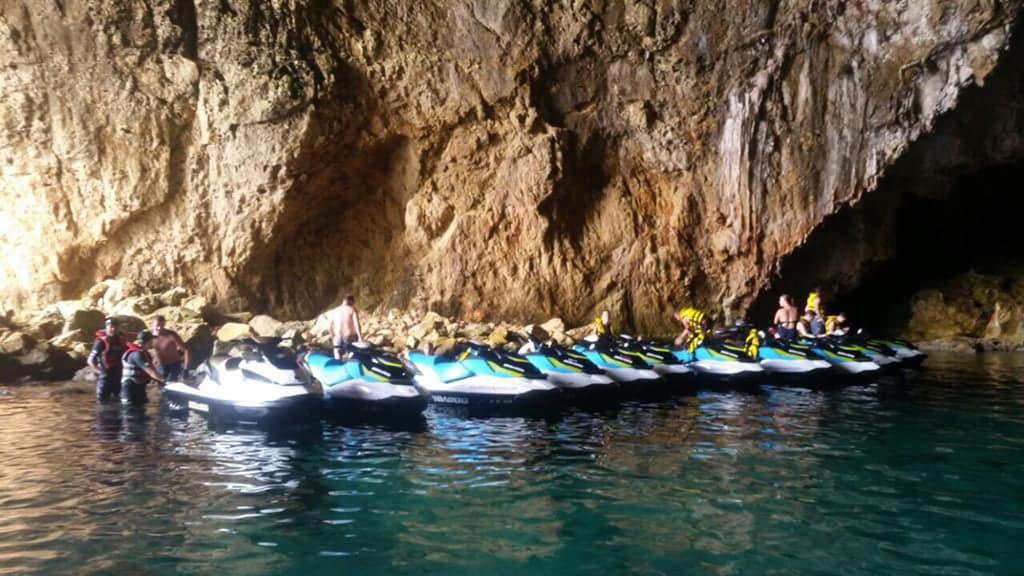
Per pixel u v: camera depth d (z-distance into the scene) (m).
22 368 14.13
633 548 4.96
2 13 18.52
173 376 11.34
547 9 19.94
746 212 20.53
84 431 8.82
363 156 21.22
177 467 7.05
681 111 20.72
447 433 8.73
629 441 8.26
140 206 19.66
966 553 4.89
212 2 19.06
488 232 21.44
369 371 9.83
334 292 22.16
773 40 19.39
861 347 14.99
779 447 7.93
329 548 4.94
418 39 20.12
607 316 13.60
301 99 19.17
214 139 19.61
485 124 20.97
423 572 4.55
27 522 5.43
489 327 19.83
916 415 9.93
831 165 19.67
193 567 4.61
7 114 18.98
